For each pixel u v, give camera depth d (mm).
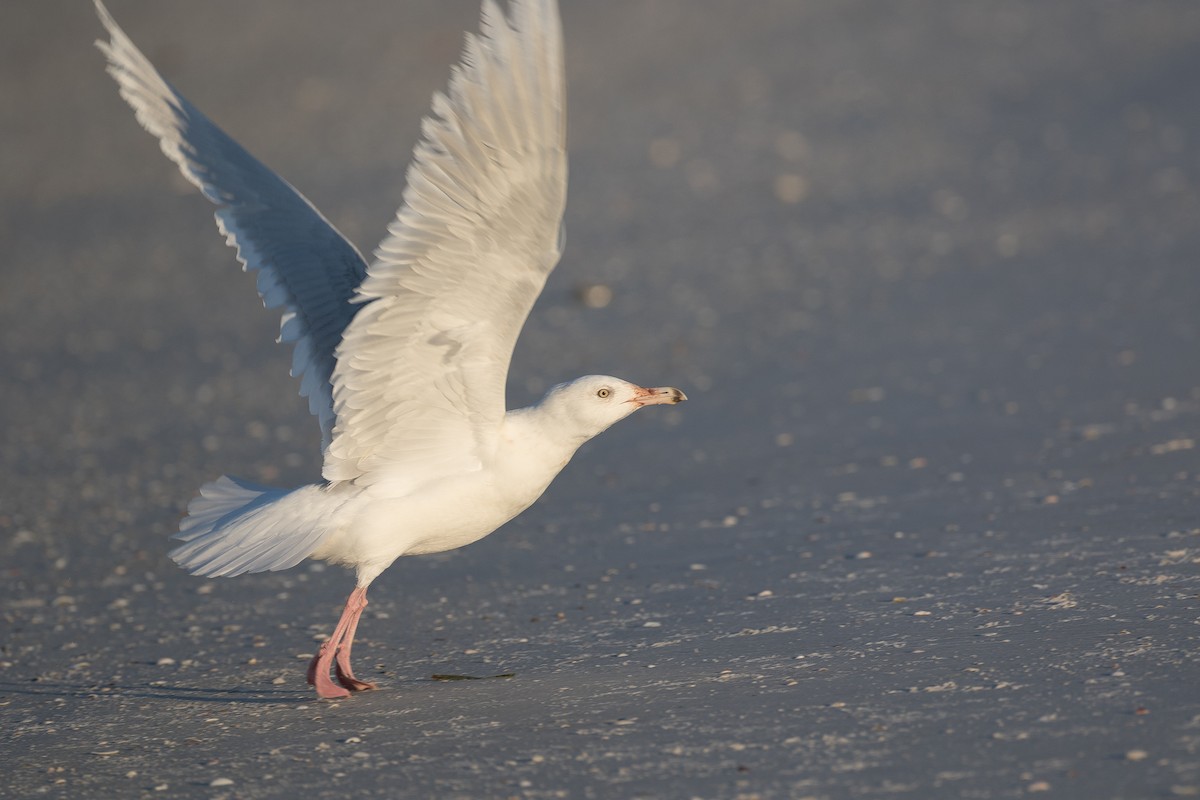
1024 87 37562
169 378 21438
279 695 9258
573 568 11969
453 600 11359
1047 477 12953
